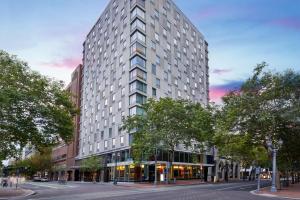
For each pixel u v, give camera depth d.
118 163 69.69
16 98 28.23
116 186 50.56
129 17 70.69
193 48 90.62
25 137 30.95
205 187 44.16
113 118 74.12
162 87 72.81
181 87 81.06
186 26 88.12
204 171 83.62
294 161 48.53
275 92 34.78
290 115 33.66
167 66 75.94
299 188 40.31
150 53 70.00
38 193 33.47
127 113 67.06
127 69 68.81
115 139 72.00
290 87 34.75
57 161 120.88
